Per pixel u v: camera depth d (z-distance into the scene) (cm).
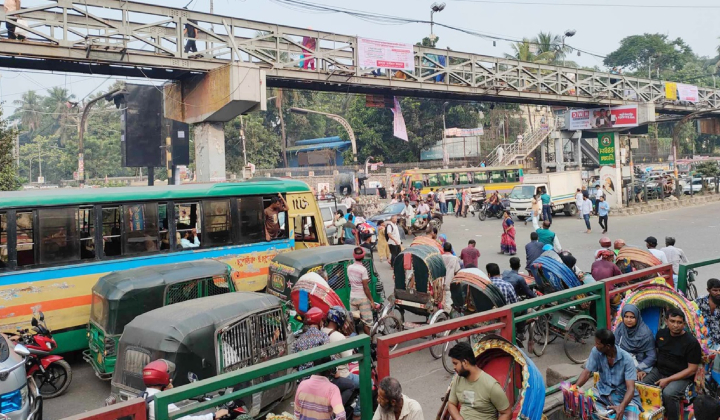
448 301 984
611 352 558
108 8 1733
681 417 586
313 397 473
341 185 4306
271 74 2075
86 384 896
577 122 3362
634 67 10012
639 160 7081
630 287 746
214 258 1169
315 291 889
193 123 2052
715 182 4097
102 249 1013
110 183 5206
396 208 2833
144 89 3378
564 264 953
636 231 2403
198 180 2069
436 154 5419
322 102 6738
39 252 939
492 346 484
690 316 646
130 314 850
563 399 600
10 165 2006
